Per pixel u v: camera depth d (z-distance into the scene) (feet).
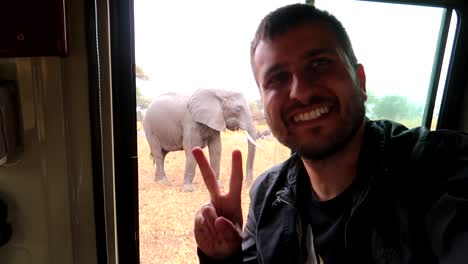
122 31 2.19
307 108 1.57
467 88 3.25
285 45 1.59
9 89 1.77
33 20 1.72
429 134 1.60
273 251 1.98
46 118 1.88
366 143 1.68
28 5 1.70
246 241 2.27
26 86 1.82
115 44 2.17
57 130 1.91
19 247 2.00
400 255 1.44
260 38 1.70
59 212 2.00
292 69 1.59
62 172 1.96
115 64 2.19
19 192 1.94
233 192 1.91
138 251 2.49
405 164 1.56
